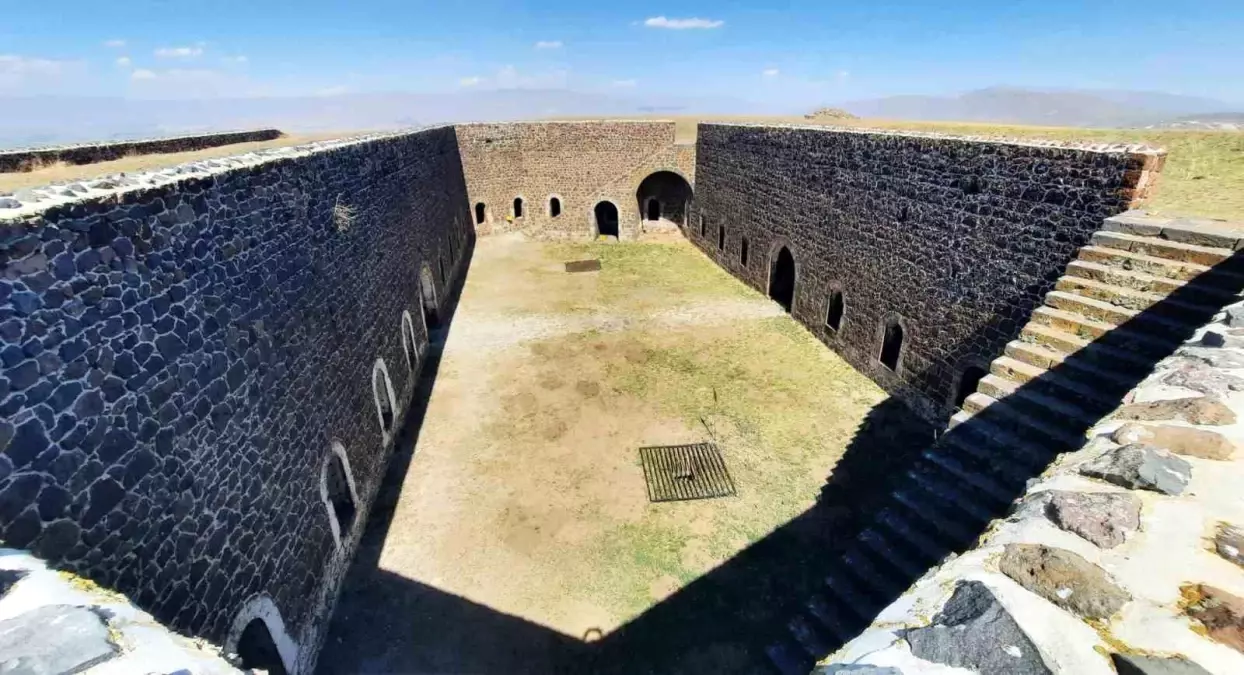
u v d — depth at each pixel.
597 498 10.88
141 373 5.14
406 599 8.92
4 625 2.65
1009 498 6.67
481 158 28.23
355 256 11.20
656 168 27.56
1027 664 2.41
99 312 4.73
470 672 7.90
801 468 11.60
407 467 11.90
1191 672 2.26
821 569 9.28
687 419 13.36
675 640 8.22
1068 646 2.47
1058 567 2.85
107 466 4.73
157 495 5.26
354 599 8.92
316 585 8.25
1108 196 8.66
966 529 6.78
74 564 4.41
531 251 28.06
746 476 11.39
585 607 8.73
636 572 9.28
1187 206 9.30
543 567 9.42
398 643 8.28
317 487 8.48
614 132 27.38
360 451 10.38
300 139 21.67
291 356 8.04
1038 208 9.79
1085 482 3.58
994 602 2.71
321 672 7.91
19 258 4.07
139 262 5.21
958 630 2.61
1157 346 6.77
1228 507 3.18
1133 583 2.75
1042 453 6.70
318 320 9.09
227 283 6.59
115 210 4.95
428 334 17.94
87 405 4.57
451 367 16.22
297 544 7.79
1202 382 4.39
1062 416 6.79
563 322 19.22
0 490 3.91
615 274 24.27
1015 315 10.48
